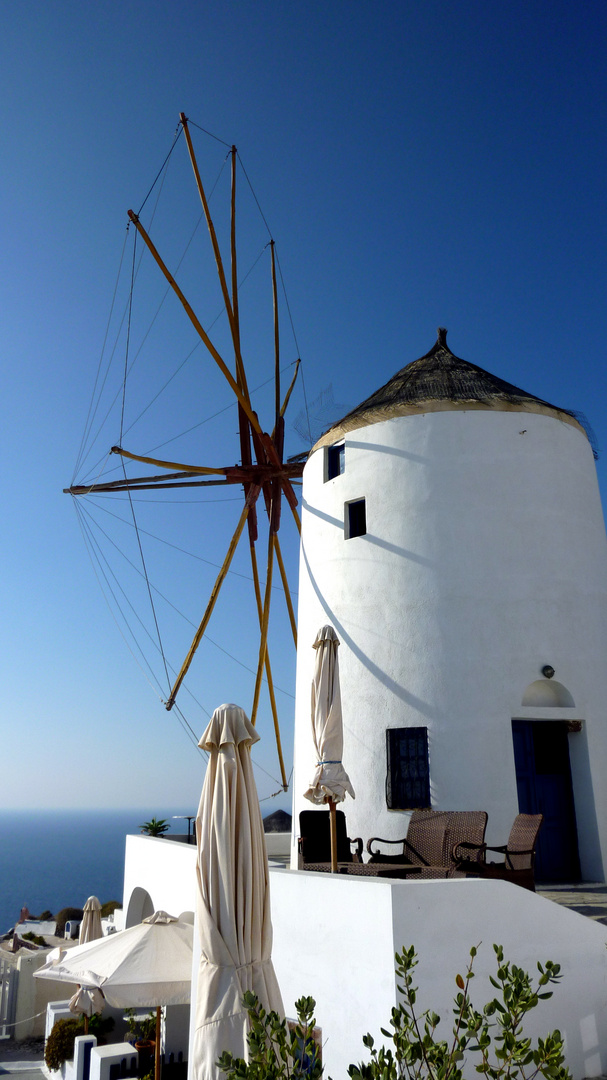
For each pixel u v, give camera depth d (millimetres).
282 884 7375
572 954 6723
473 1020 4082
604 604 12734
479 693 11547
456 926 6121
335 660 9578
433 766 11414
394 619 12352
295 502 20344
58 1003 17984
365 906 6176
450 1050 5793
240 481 20375
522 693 11594
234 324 18562
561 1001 6531
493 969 6211
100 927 17500
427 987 5828
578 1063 6449
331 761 8953
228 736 6262
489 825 11008
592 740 11797
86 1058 14609
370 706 12242
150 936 9891
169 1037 13734
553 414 13180
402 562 12523
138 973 9109
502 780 11195
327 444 14453
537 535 12383
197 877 6062
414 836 10180
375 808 11766
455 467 12656
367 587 12828
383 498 13047
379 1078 3799
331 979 6469
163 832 28766
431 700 11680
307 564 14367
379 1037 5789
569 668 11906
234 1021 5434
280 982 7148
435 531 12414
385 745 11898
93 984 8875
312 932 6809
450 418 12914
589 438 14133
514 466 12656
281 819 23375
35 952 20844
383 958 5879
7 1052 18156
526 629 11875
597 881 11289
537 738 12148
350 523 13711
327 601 13477
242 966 5652
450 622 11922
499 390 13492
